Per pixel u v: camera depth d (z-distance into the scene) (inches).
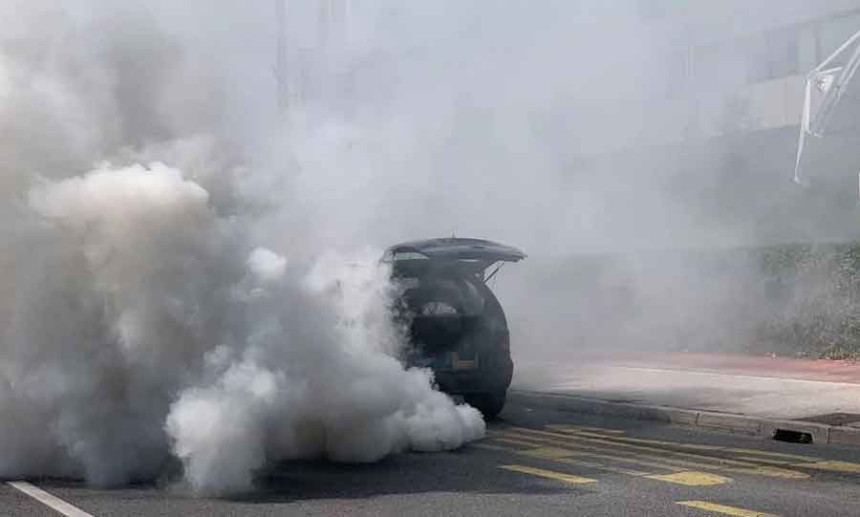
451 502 595.8
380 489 629.9
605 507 584.4
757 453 772.0
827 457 755.4
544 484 647.8
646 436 857.5
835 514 571.2
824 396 1007.0
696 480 663.1
